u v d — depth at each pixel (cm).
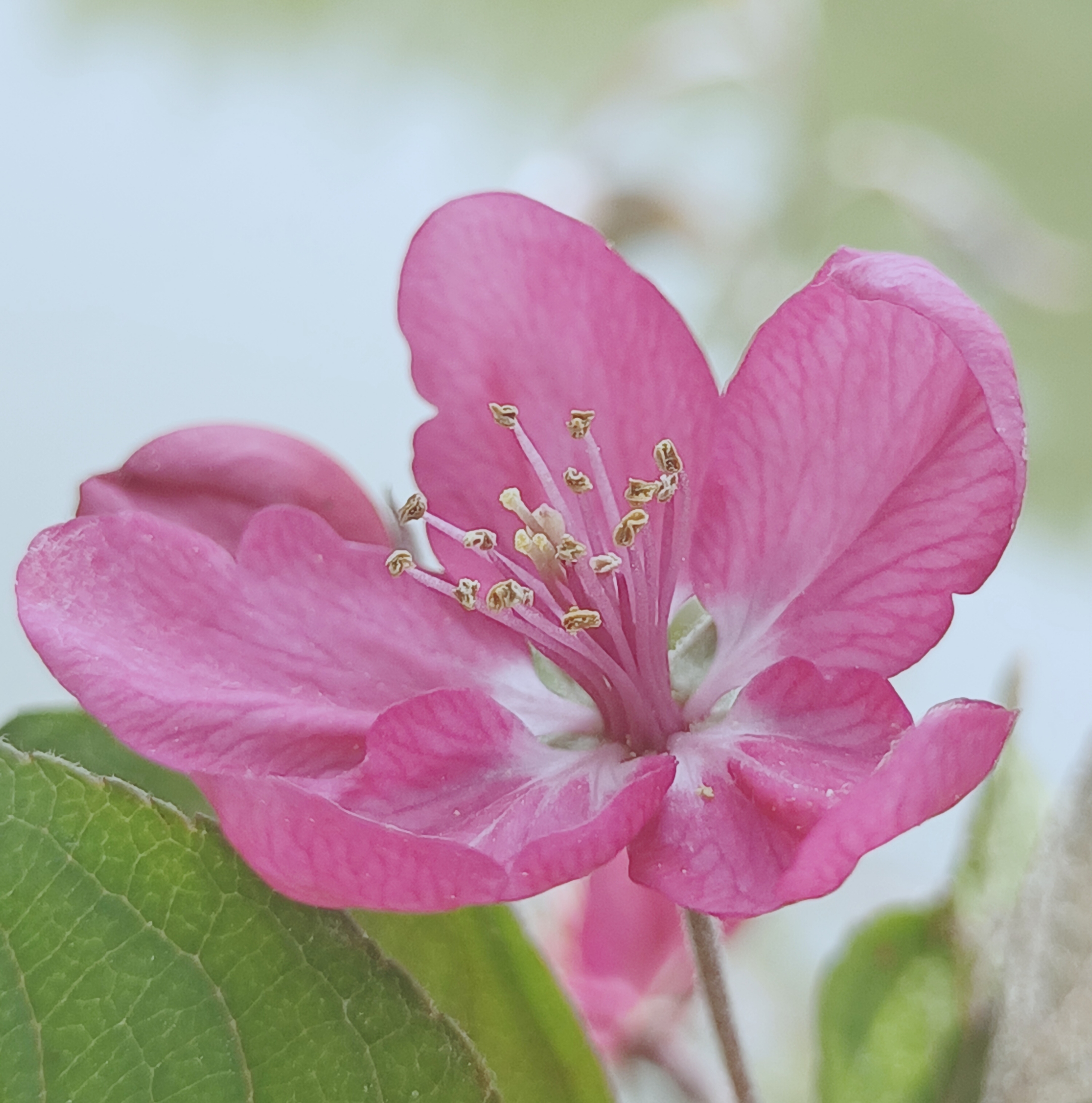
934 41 36
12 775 22
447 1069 22
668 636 23
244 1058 22
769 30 31
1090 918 23
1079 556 40
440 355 23
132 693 22
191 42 39
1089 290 34
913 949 24
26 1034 22
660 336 23
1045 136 37
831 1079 24
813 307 23
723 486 23
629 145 29
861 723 23
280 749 23
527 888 22
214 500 23
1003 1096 23
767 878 22
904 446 23
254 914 22
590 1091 23
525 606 23
